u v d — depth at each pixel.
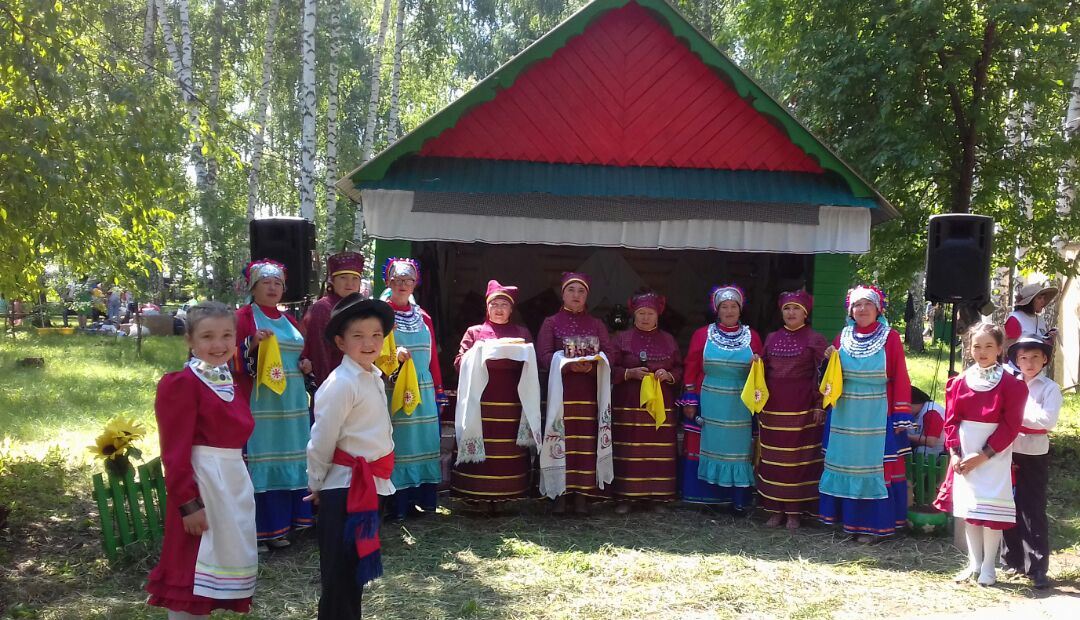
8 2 6.02
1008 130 10.19
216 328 3.62
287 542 5.64
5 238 6.04
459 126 7.48
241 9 19.66
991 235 6.38
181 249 16.66
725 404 6.55
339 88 21.97
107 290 23.00
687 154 7.59
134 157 6.11
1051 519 6.66
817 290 7.59
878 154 9.20
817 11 10.12
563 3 23.30
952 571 5.46
